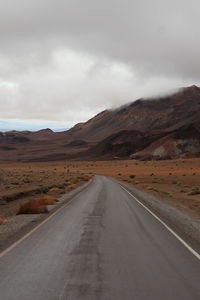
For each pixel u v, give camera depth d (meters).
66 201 22.72
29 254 8.19
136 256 8.09
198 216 16.94
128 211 17.59
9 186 44.84
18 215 16.02
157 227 12.62
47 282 6.09
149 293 5.56
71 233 11.08
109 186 42.56
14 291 5.62
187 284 6.04
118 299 5.28
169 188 48.97
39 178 68.56
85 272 6.73
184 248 9.03
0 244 9.36
